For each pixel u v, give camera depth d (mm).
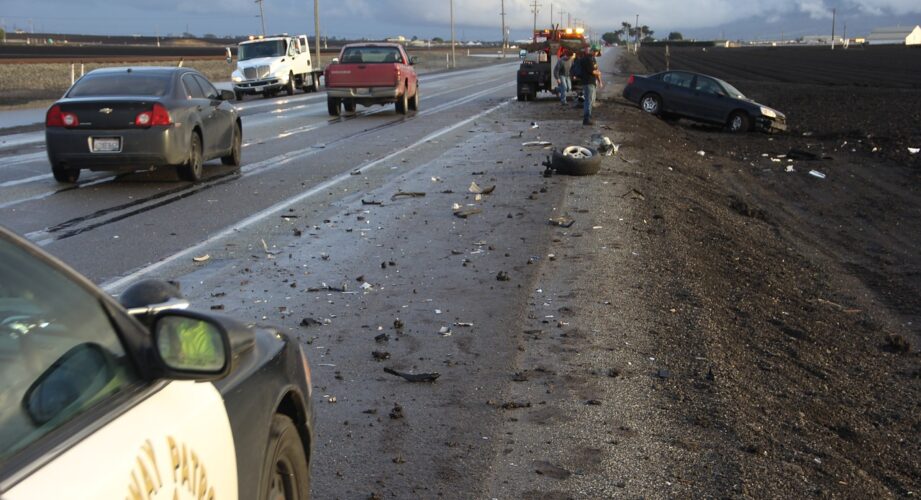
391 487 4855
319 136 23156
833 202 18969
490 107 34094
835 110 37375
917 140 27234
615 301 8406
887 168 23000
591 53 25328
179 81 15461
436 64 111562
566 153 16031
